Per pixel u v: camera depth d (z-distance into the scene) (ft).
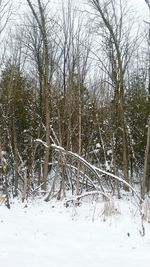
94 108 55.93
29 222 34.53
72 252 26.25
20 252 25.63
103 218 35.76
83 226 33.40
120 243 28.66
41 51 67.31
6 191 41.83
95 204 42.01
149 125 49.57
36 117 60.03
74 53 55.67
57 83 58.18
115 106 55.77
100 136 54.75
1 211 38.83
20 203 44.04
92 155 57.11
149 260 25.02
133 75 70.44
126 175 55.11
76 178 48.01
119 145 60.23
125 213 38.29
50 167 57.62
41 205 42.96
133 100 63.87
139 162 63.41
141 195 47.91
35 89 64.69
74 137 52.39
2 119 53.36
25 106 61.36
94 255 25.76
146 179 54.24
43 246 27.30
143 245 28.30
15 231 30.81
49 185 57.57
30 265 23.03
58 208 41.04
